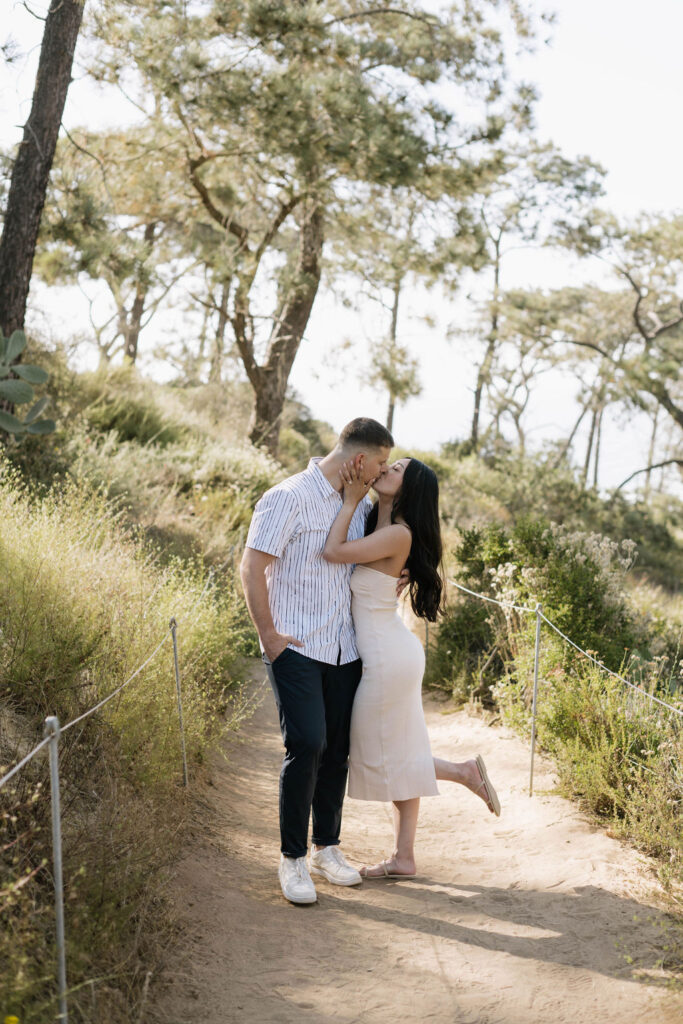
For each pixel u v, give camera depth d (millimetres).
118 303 22422
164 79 11328
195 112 12023
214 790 4492
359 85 12539
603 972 2959
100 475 9453
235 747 5488
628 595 7000
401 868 3775
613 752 4508
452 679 6941
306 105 11758
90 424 13000
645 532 23531
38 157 8539
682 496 33500
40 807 2939
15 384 5332
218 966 2830
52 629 3896
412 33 14406
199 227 20875
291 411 31672
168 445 13727
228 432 18094
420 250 16109
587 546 6957
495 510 21688
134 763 3592
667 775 4152
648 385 24391
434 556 3715
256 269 16609
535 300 29172
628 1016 2701
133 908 2699
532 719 4949
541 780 4965
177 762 3992
